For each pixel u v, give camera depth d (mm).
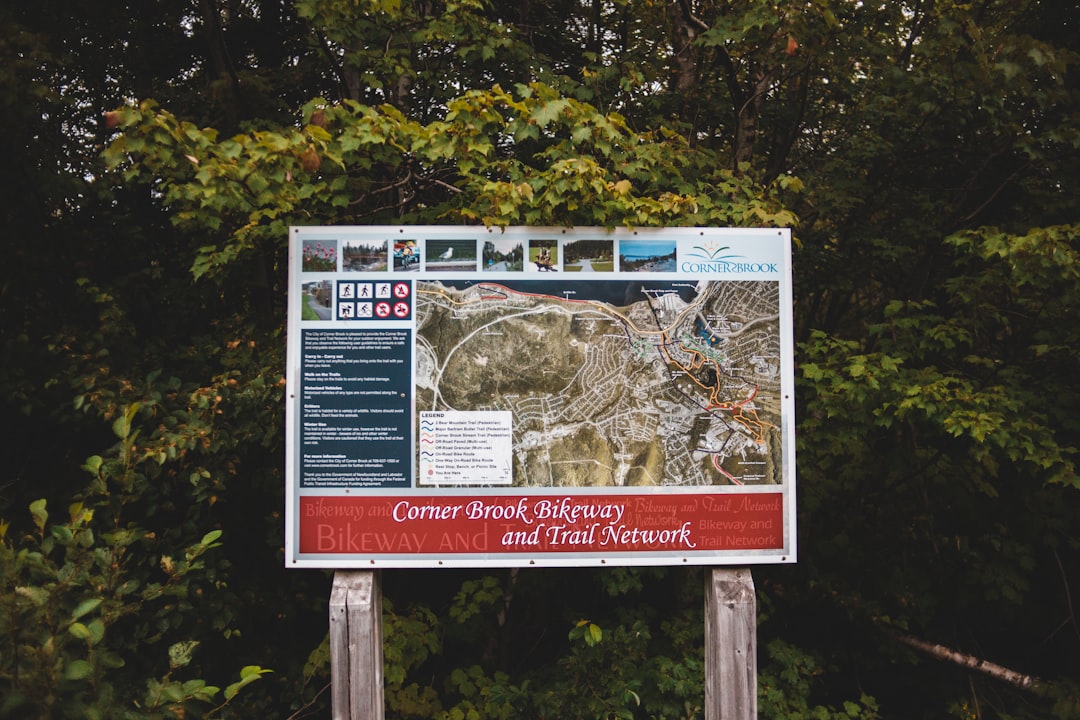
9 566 2225
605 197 2953
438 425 2797
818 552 5234
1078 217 4531
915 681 5258
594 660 4227
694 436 2855
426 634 4344
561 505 2811
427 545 2779
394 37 4188
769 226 3637
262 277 4645
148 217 4688
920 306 4461
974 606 5285
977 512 4980
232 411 3746
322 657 4098
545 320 2846
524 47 4520
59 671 2156
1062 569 5094
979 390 4262
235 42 5461
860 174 5527
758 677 4531
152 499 3621
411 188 3904
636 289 2873
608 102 4922
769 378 2879
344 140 2932
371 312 2805
